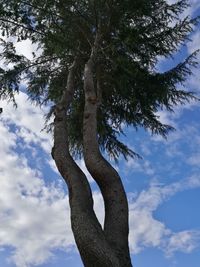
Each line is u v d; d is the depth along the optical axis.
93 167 9.52
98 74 12.83
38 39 13.41
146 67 13.38
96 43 12.70
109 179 9.27
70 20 13.29
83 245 8.05
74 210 8.58
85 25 13.36
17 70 13.58
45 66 14.09
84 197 8.87
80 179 9.27
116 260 7.84
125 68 12.53
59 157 9.89
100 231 8.25
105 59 12.96
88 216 8.44
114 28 13.13
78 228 8.27
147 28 12.88
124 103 13.98
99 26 13.09
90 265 7.87
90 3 12.92
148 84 13.02
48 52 13.93
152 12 13.11
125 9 12.84
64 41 13.23
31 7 12.84
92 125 10.39
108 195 9.11
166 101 13.24
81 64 13.34
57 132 10.57
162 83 12.91
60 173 9.71
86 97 11.08
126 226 8.71
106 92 13.84
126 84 13.15
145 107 13.77
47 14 13.06
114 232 8.49
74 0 13.02
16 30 12.95
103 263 7.79
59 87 14.41
